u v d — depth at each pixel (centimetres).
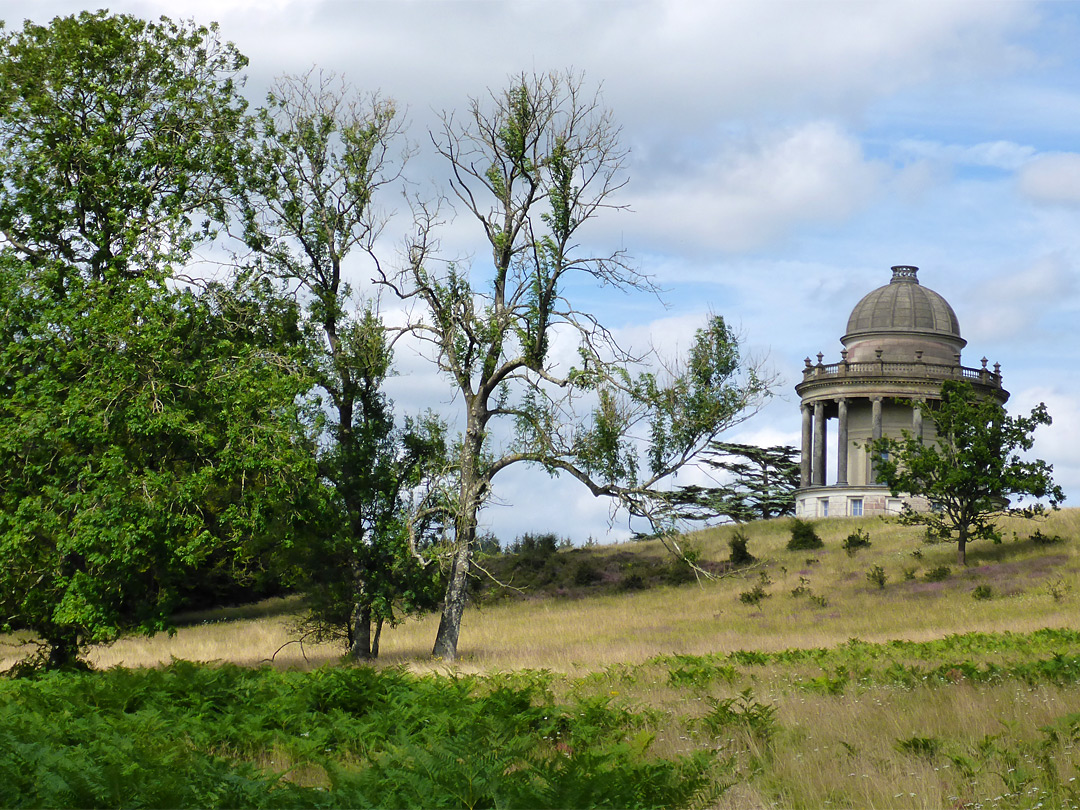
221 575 5788
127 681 1529
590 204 3152
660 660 2497
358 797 785
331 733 1238
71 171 2725
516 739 1040
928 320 8469
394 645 3822
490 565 6531
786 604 4700
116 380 2370
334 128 3312
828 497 7994
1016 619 3634
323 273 3331
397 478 3288
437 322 3288
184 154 2845
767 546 6612
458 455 3312
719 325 3072
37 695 1431
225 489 2714
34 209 2642
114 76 2797
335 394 3288
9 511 2327
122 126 2802
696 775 896
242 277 3039
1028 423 5288
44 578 2422
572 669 2472
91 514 2234
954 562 5347
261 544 3041
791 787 918
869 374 8106
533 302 3175
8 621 2439
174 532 2422
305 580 3241
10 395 2431
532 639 3834
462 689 1529
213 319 2883
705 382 3048
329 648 3697
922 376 8031
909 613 4116
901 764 978
